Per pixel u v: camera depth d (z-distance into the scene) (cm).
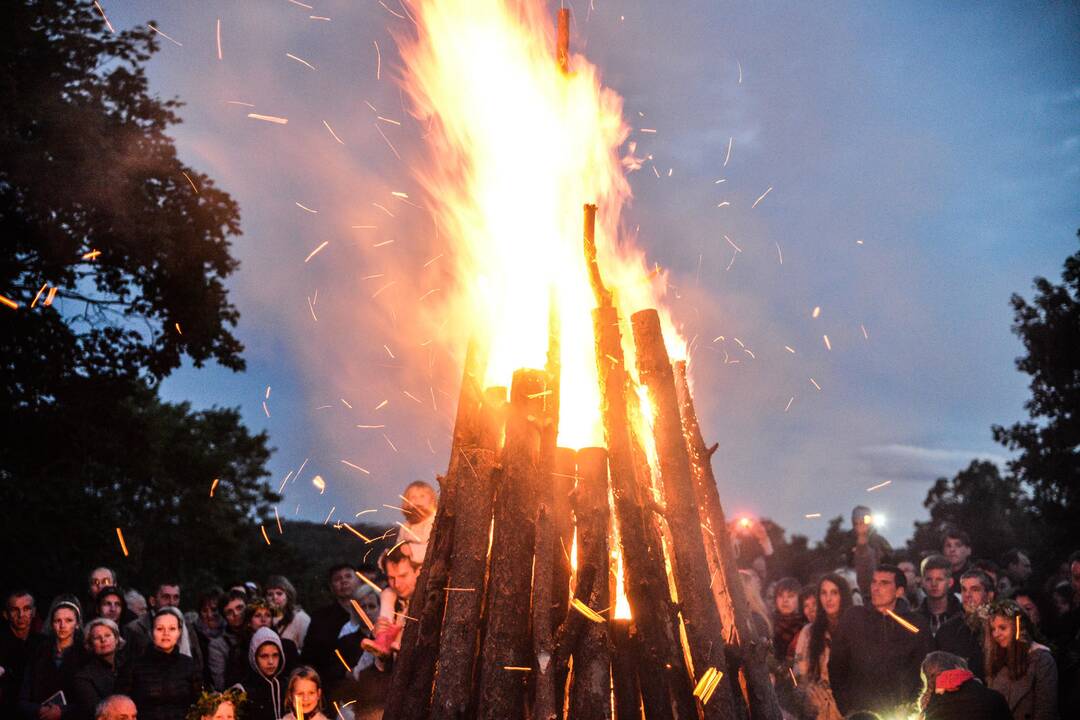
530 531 350
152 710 585
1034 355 2759
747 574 634
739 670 358
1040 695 503
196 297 1570
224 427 3469
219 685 648
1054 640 583
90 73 1439
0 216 1403
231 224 1573
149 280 1548
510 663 330
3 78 1334
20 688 634
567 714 329
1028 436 2741
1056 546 2528
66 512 1964
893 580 561
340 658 561
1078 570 593
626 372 387
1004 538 3175
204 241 1555
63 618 653
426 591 352
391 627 493
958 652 552
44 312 1479
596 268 394
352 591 601
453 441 376
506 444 364
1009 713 468
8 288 1452
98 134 1413
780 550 1155
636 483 363
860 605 588
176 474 2891
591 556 346
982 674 541
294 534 3247
